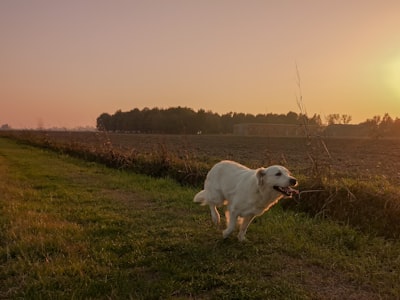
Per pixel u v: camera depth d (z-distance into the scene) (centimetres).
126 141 4069
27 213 782
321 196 827
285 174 618
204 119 8069
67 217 796
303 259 570
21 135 4916
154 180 1353
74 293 436
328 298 448
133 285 465
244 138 6159
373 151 3328
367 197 766
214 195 738
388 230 689
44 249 574
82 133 4394
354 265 540
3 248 577
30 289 448
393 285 484
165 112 8175
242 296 436
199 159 1680
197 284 470
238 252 591
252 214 650
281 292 451
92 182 1341
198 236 673
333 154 2906
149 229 718
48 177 1446
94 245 611
